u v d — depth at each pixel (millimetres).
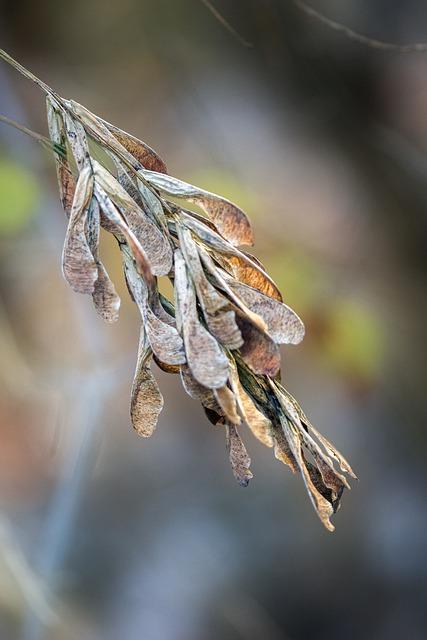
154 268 582
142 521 1279
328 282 1204
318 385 1301
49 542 1114
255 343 576
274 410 585
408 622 1257
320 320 1178
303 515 1363
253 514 1351
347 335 1177
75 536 1190
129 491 1303
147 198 594
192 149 1347
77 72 1362
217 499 1358
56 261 1108
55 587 1083
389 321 1338
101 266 579
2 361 1097
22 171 925
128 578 1194
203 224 591
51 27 1351
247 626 1203
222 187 1239
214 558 1264
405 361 1333
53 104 597
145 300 579
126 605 1167
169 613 1187
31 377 1100
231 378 573
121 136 603
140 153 605
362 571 1304
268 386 586
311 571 1292
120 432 1318
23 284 1143
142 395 585
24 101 1213
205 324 580
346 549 1325
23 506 1128
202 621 1191
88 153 586
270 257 1203
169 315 587
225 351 576
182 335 577
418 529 1332
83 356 1143
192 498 1343
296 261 1202
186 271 581
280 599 1260
